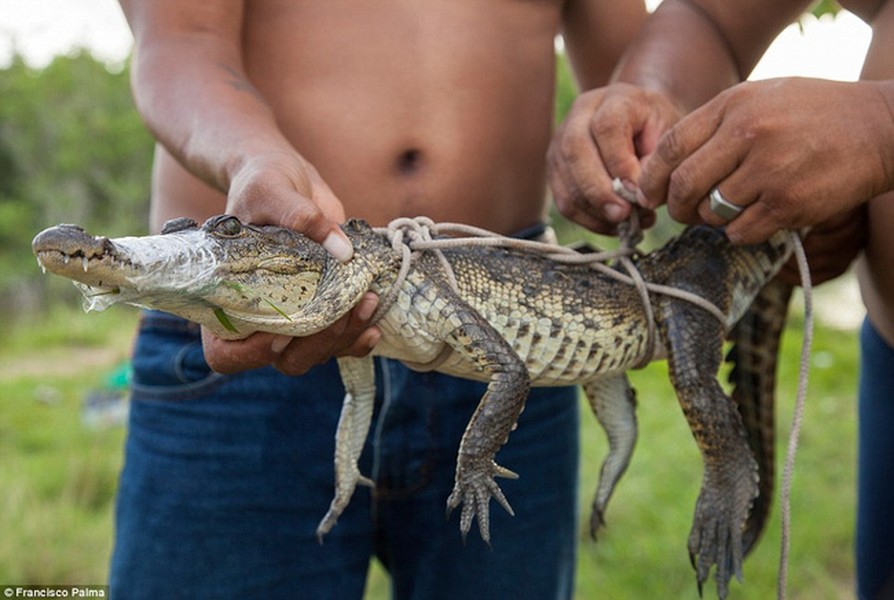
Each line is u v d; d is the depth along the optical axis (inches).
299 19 85.6
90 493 197.6
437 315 67.5
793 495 179.3
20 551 162.6
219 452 86.3
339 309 64.0
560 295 74.2
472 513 63.9
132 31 86.7
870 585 91.8
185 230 61.4
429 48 86.9
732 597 146.3
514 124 92.0
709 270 79.0
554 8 96.5
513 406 65.6
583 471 196.4
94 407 275.4
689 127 70.2
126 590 87.0
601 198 78.8
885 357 88.4
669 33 96.0
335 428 87.0
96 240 52.2
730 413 73.8
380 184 86.6
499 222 92.2
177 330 87.5
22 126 709.9
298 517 87.5
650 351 77.9
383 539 93.4
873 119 68.1
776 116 66.9
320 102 85.7
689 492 185.9
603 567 156.4
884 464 89.4
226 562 86.4
